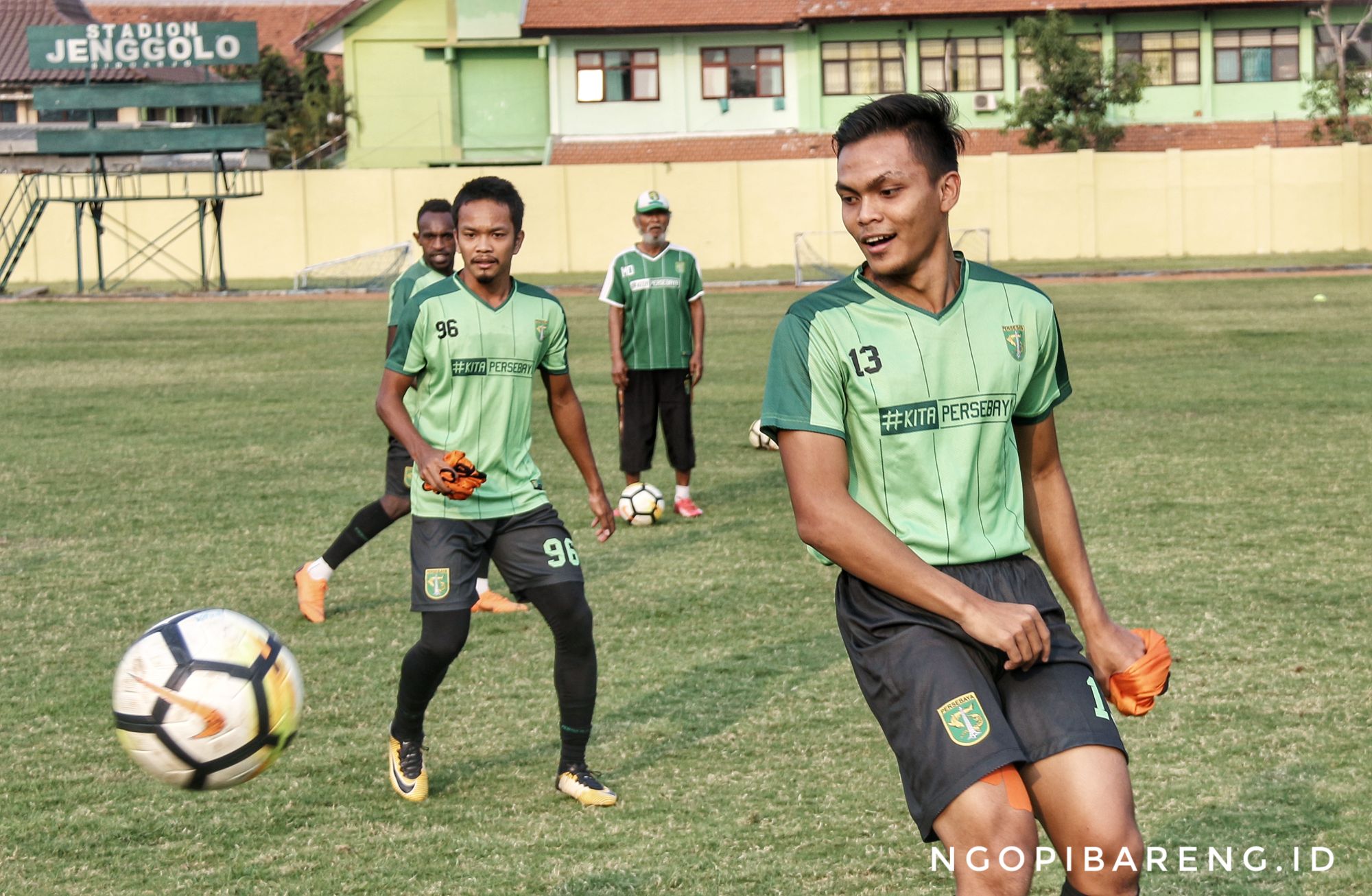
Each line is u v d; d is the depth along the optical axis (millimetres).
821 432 2691
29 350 18781
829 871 3662
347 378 15688
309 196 36938
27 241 32125
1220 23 40812
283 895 3594
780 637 5922
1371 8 40281
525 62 43438
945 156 2699
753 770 4422
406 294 6406
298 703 3109
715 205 37500
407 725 4258
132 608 6582
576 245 37594
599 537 4754
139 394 14438
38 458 10797
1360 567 6762
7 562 7512
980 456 2771
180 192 36594
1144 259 36031
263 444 11422
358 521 6344
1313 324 19109
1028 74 41000
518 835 3969
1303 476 9125
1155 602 6234
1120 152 37312
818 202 37406
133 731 2939
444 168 36906
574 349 18844
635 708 5055
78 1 46094
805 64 41406
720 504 9078
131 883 3680
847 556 2629
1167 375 14492
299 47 44594
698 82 41719
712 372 16031
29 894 3617
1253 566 6840
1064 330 19344
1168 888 3537
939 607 2574
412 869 3748
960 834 2479
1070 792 2527
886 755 4520
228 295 28984
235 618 3084
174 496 9328
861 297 2758
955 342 2734
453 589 4211
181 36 29578
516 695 5254
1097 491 8805
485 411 4398
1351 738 4523
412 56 43844
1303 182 36656
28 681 5473
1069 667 2688
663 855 3795
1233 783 4188
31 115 42844
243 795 4297
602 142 41812
